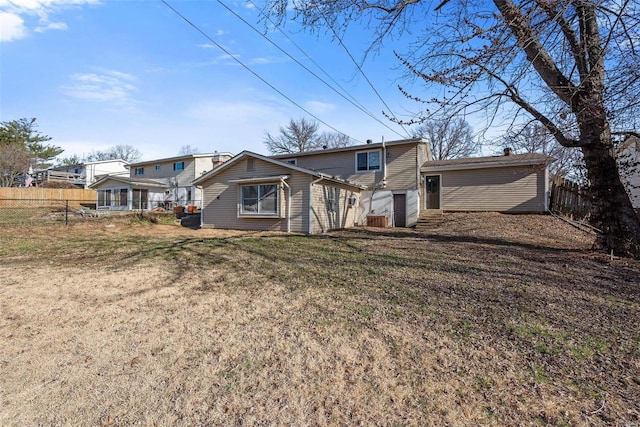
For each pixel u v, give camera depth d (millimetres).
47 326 3547
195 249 8703
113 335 3309
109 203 25562
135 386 2395
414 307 4008
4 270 6211
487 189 15781
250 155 14305
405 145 16234
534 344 2973
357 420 1990
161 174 28266
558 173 12938
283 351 2928
